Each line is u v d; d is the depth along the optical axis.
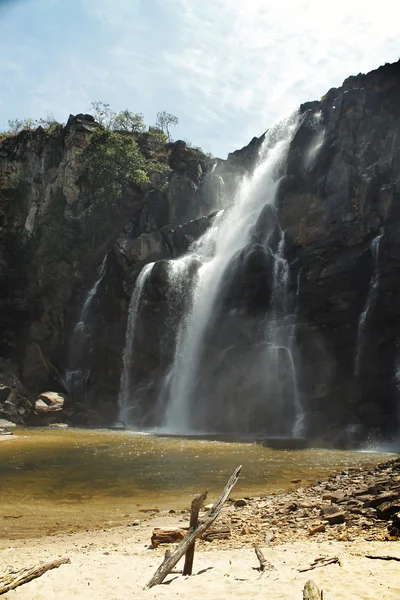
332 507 12.99
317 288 44.19
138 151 68.62
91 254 62.44
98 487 19.47
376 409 39.09
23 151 77.81
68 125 74.69
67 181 69.94
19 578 8.66
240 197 58.44
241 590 7.70
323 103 55.03
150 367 51.59
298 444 32.81
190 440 34.75
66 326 59.09
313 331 43.78
